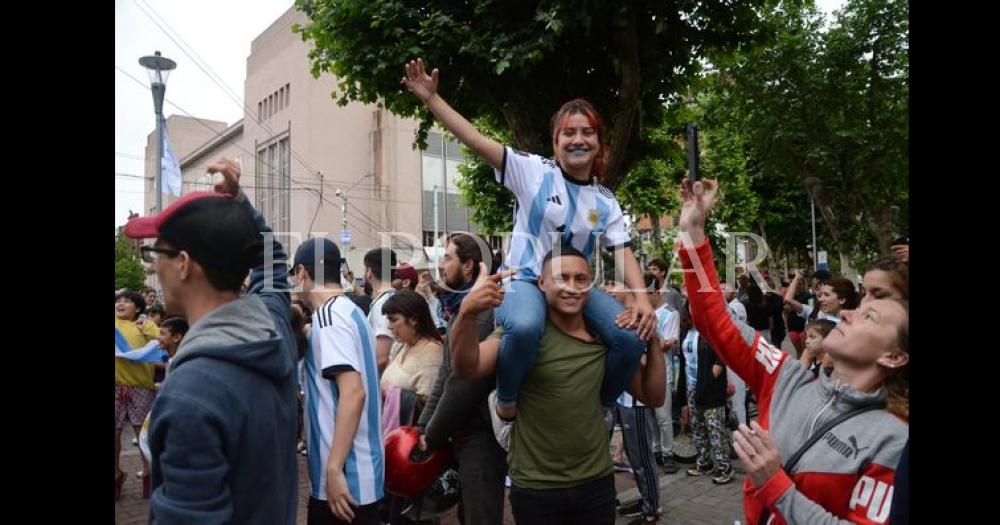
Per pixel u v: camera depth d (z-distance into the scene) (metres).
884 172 16.55
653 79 6.44
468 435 3.17
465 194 15.44
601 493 2.53
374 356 2.80
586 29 5.54
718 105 16.50
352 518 2.55
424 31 5.73
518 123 6.41
